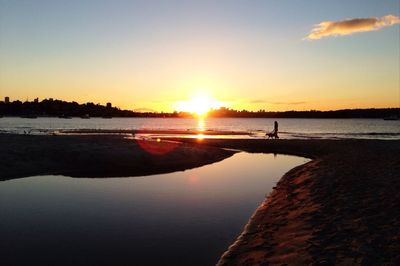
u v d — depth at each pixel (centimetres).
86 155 2889
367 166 2153
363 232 982
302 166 2616
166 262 987
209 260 995
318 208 1305
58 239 1168
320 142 4981
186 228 1281
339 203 1324
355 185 1603
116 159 2889
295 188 1795
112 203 1650
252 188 2041
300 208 1363
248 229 1227
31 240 1158
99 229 1270
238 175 2530
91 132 8194
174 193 1884
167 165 2914
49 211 1509
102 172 2514
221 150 4275
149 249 1080
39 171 2452
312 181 1864
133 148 3406
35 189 1953
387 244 876
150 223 1344
